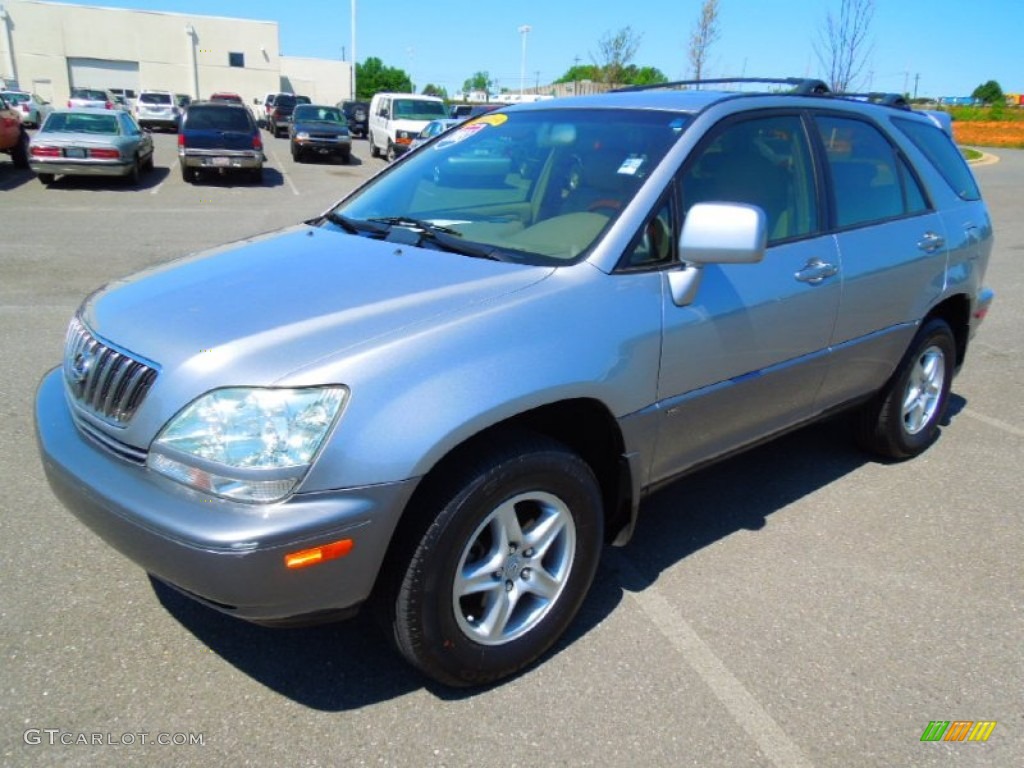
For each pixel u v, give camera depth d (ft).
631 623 10.17
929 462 15.33
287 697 8.72
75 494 8.14
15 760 7.73
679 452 10.44
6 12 174.50
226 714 8.44
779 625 10.20
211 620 9.92
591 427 9.62
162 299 9.05
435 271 9.25
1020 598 10.94
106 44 183.42
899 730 8.53
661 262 9.84
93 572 10.75
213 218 44.24
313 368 7.47
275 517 7.20
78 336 9.30
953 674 9.39
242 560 7.13
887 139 13.83
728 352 10.45
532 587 9.05
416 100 85.66
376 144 90.99
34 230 38.06
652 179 10.03
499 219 10.69
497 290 8.75
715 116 10.95
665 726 8.48
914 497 13.83
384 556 7.75
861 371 13.21
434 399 7.70
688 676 9.24
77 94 130.82
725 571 11.40
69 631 9.59
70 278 28.12
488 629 8.72
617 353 9.08
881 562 11.75
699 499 13.60
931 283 14.06
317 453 7.31
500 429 8.63
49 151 52.95
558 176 10.85
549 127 11.88
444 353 7.90
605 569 11.39
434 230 10.61
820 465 15.05
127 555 7.82
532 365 8.34
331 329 7.97
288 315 8.27
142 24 184.75
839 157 12.70
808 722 8.60
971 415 17.97
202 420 7.43
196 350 7.80
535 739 8.25
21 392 16.96
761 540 12.28
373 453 7.43
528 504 8.93
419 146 13.70
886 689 9.11
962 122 174.09
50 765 7.70
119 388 8.16
